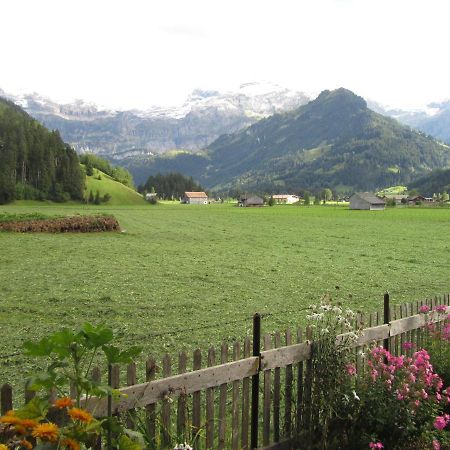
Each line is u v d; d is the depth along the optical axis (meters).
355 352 6.83
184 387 4.92
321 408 5.91
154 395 4.69
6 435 3.43
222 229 59.81
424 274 24.52
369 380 6.11
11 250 31.34
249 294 18.30
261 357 5.69
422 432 5.88
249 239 45.38
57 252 30.70
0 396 3.72
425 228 65.62
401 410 5.86
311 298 17.83
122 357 3.84
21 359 9.91
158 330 12.75
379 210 150.00
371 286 20.78
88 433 3.41
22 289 18.03
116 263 26.14
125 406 4.46
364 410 5.97
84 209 140.25
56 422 3.93
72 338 3.63
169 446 4.71
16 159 174.25
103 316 14.23
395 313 7.84
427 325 8.02
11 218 49.50
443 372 7.43
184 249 34.84
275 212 130.12
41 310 14.67
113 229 50.50
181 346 11.30
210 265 26.25
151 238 44.47
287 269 25.42
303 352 6.11
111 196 199.38
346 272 24.75
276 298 17.66
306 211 140.12
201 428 4.89
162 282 20.44
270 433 6.75
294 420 6.18
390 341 7.51
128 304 15.90
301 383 6.17
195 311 15.19
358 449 5.92
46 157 180.25
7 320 13.44
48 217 52.47
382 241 44.62
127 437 3.78
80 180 186.50
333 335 6.12
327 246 39.34
